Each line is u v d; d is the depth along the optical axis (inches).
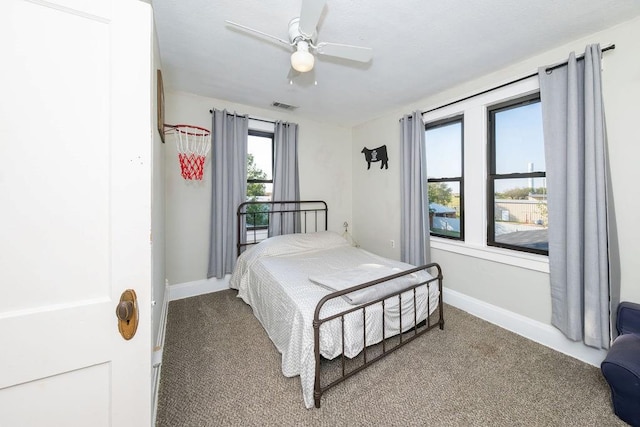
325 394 56.3
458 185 104.9
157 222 65.2
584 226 65.7
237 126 117.6
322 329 58.1
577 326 67.0
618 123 62.6
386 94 106.9
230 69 86.5
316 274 83.0
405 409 52.5
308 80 94.6
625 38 61.5
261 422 49.5
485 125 91.3
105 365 29.3
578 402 54.2
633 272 61.2
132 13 29.2
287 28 64.8
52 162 26.4
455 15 59.5
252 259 104.2
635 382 46.1
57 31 26.1
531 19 60.9
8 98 24.6
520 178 85.0
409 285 73.1
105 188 28.9
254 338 79.0
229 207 117.4
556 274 72.4
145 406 31.0
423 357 69.3
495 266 89.0
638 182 60.4
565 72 69.6
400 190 122.1
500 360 68.2
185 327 85.4
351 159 157.9
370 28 64.2
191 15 59.6
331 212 151.1
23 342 25.5
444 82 95.4
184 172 96.7
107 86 28.4
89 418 28.6
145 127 30.0
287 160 131.3
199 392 56.9
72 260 27.6
